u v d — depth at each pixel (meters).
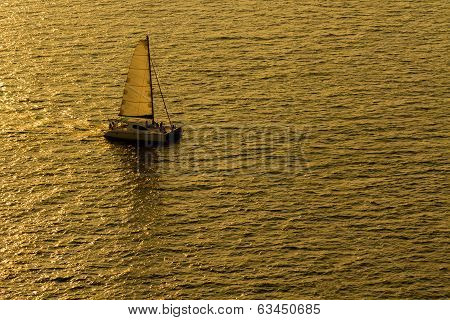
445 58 139.62
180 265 96.38
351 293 92.31
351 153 115.06
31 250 98.75
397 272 94.75
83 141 119.81
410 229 100.75
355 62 138.50
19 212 104.94
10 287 93.75
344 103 126.75
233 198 107.06
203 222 103.00
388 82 132.38
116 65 138.38
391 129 120.25
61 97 129.88
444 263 95.81
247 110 125.62
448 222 101.69
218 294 92.56
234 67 137.38
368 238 99.56
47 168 113.75
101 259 97.50
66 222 103.25
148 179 111.31
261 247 98.62
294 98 128.38
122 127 121.06
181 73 135.88
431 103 126.56
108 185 110.31
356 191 107.50
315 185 108.88
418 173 110.75
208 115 124.69
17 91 131.38
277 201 106.19
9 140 119.81
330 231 100.81
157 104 127.50
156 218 103.94
